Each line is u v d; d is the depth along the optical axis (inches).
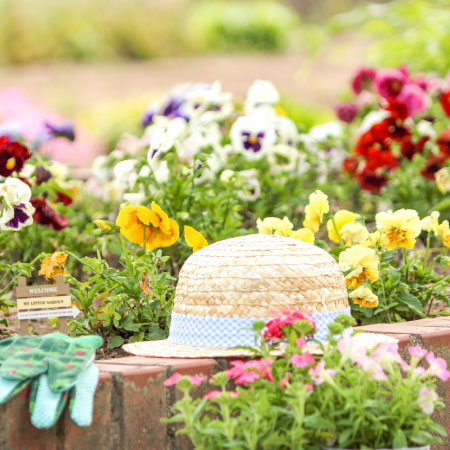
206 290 132.8
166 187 204.5
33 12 919.0
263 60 923.4
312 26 1020.5
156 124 250.7
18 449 109.3
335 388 111.5
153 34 949.8
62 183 260.4
